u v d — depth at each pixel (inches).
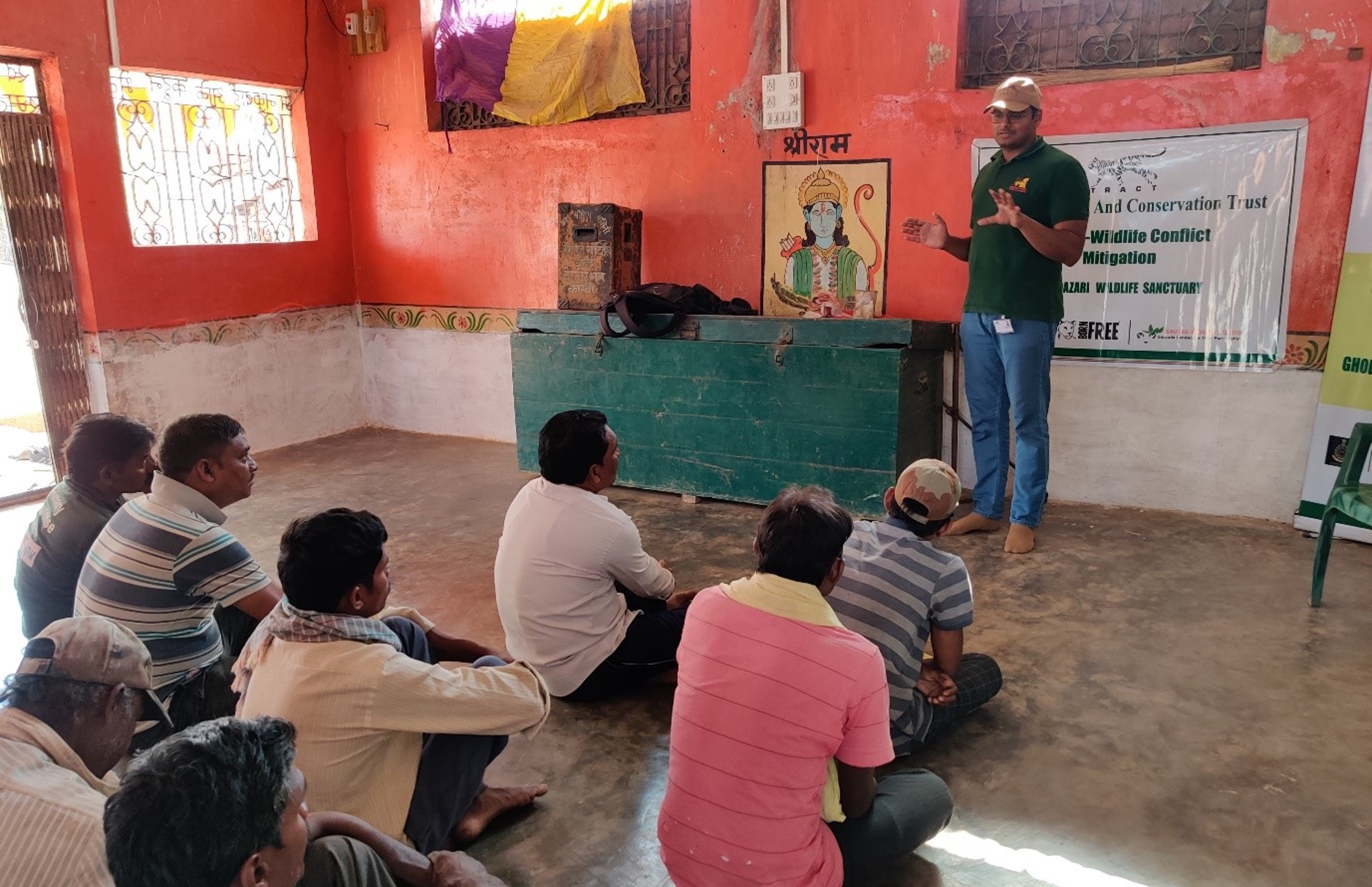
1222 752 98.3
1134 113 168.2
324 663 69.3
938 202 186.5
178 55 214.4
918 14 181.9
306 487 207.6
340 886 57.4
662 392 190.4
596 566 106.1
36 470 220.1
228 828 41.7
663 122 211.6
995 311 159.0
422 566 158.2
